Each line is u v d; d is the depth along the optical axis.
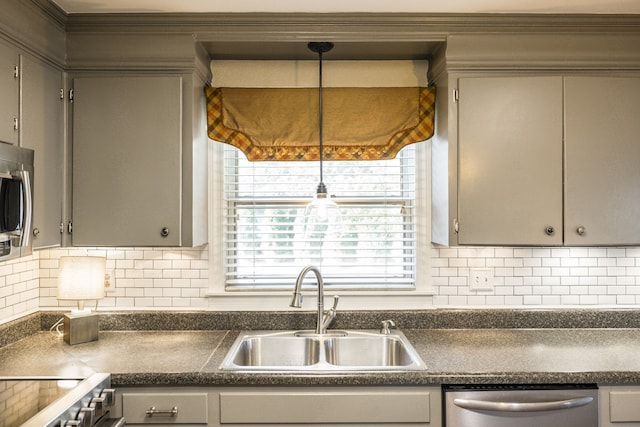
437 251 2.50
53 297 2.47
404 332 2.38
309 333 2.33
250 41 2.21
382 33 2.20
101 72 2.18
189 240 2.17
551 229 2.17
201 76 2.33
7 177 1.66
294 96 2.43
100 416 1.62
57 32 2.11
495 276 2.49
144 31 2.17
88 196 2.17
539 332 2.38
